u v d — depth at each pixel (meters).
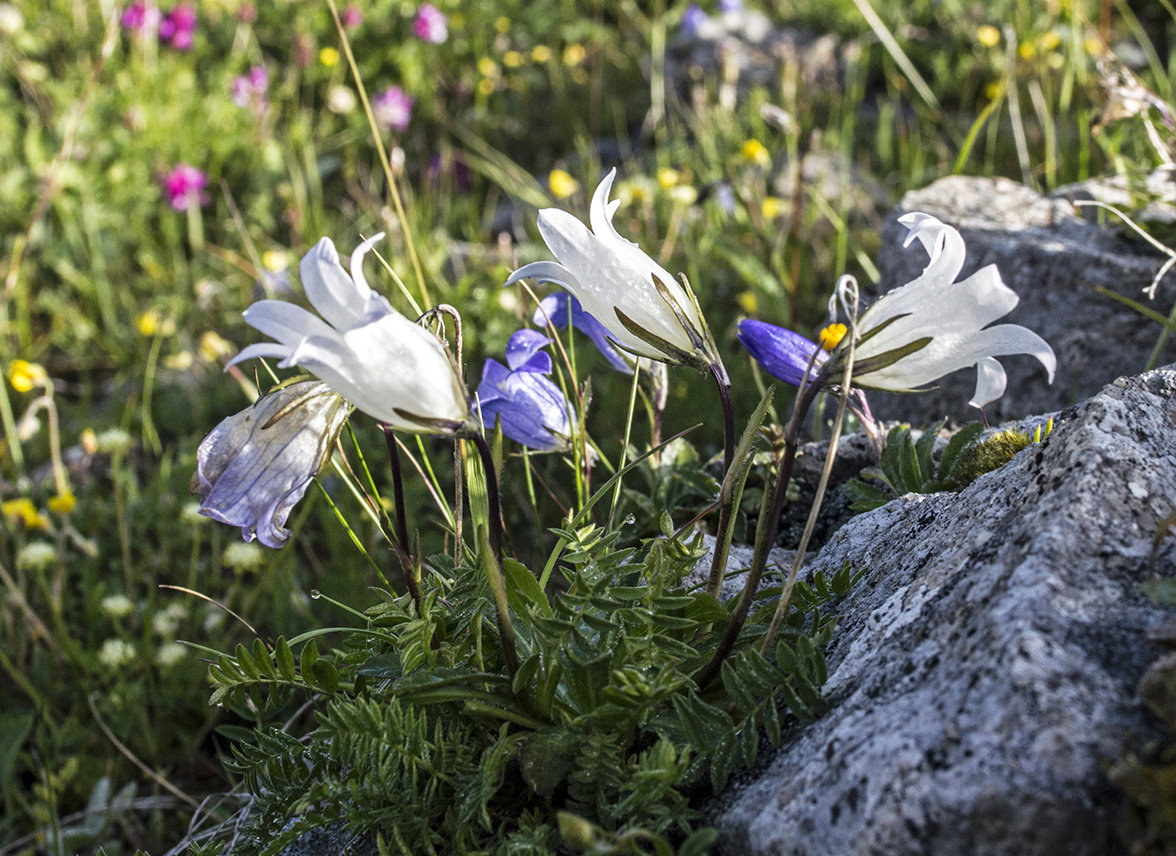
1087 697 0.28
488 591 0.33
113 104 1.13
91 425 0.77
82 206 0.99
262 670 0.35
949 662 0.30
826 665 0.32
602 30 1.25
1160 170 0.50
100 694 0.50
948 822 0.28
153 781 0.49
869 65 1.10
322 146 1.09
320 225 0.92
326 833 0.36
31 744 0.51
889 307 0.31
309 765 0.37
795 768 0.31
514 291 0.67
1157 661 0.28
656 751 0.31
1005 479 0.33
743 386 0.62
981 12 1.09
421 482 0.59
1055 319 0.50
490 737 0.33
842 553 0.38
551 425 0.39
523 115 1.15
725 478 0.33
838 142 0.92
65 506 0.56
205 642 0.53
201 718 0.51
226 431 0.32
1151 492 0.31
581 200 0.89
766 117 0.69
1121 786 0.27
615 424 0.60
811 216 0.74
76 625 0.56
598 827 0.30
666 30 1.25
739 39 1.19
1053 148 0.70
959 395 0.51
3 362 0.85
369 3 1.30
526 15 1.33
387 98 1.08
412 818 0.33
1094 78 0.77
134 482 0.64
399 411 0.31
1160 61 0.98
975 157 0.85
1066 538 0.30
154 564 0.59
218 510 0.32
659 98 0.99
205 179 0.95
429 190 0.93
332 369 0.30
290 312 0.30
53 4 1.31
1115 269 0.49
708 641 0.34
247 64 1.25
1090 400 0.33
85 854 0.47
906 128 0.98
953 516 0.34
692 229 0.81
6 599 0.53
